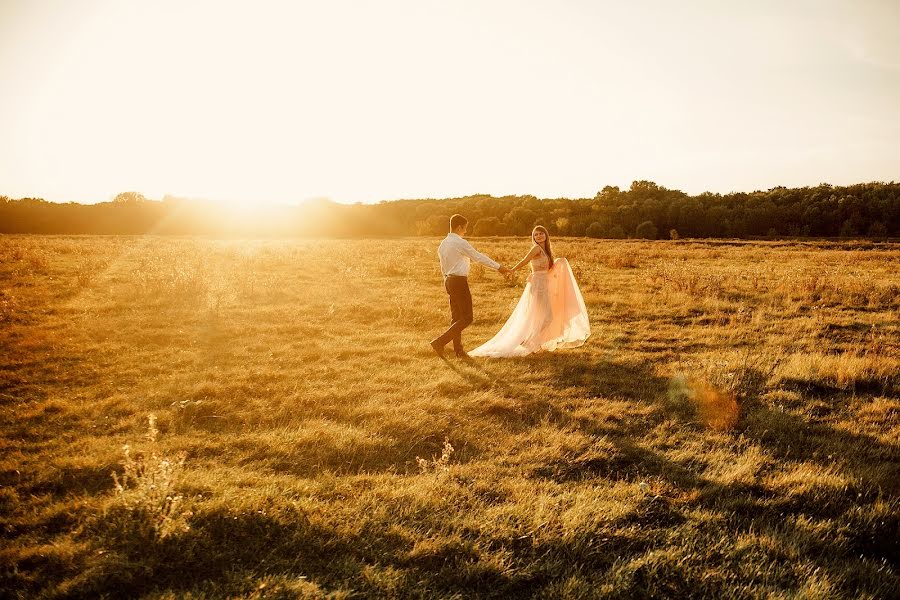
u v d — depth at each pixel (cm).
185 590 265
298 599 260
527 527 329
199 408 512
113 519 311
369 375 650
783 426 501
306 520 323
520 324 780
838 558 314
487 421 511
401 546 308
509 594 278
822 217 7200
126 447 338
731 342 846
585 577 288
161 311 978
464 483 388
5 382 580
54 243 2492
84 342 755
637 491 379
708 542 321
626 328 950
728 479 397
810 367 668
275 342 804
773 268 1948
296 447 436
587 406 557
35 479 366
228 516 318
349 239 4353
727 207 7981
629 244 3522
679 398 578
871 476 401
